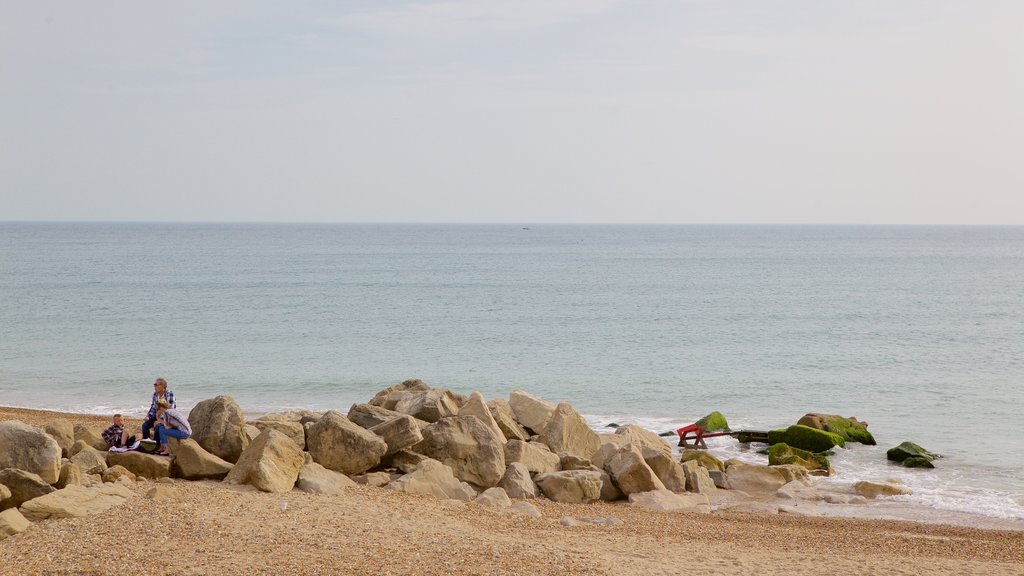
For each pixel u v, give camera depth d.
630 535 16.44
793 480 24.44
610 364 46.31
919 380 42.38
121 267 126.31
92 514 13.52
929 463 26.72
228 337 54.38
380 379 41.53
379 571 11.45
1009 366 46.41
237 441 18.36
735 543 16.45
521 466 20.94
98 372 41.97
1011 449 29.02
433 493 18.70
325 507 15.38
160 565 11.28
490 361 47.00
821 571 13.87
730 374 43.59
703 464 25.62
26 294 80.69
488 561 12.30
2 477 13.80
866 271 133.75
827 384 41.19
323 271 122.94
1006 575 14.31
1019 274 127.81
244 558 11.77
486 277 113.69
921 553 16.36
